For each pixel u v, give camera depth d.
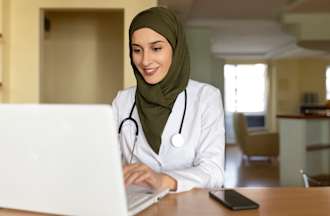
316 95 10.18
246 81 10.38
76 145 0.75
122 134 1.42
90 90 4.46
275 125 10.20
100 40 4.46
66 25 4.43
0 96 3.45
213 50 9.40
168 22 1.33
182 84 1.39
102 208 0.77
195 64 6.34
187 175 1.16
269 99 10.33
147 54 1.32
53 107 0.75
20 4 3.62
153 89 1.33
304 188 1.18
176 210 0.93
